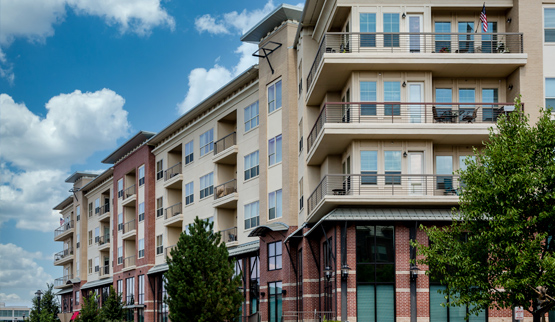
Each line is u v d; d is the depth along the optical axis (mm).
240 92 49656
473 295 24812
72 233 93188
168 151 62719
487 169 25125
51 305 84125
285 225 41625
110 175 79812
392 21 34312
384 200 32344
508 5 34188
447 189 33375
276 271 42562
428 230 27031
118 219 74188
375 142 33906
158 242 63469
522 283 23016
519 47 33375
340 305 31797
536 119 32656
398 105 34000
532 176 23578
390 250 32500
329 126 32969
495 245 24094
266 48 45406
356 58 33188
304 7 38250
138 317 65312
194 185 56688
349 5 34312
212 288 35000
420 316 31641
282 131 43281
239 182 49344
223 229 51906
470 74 34469
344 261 32156
